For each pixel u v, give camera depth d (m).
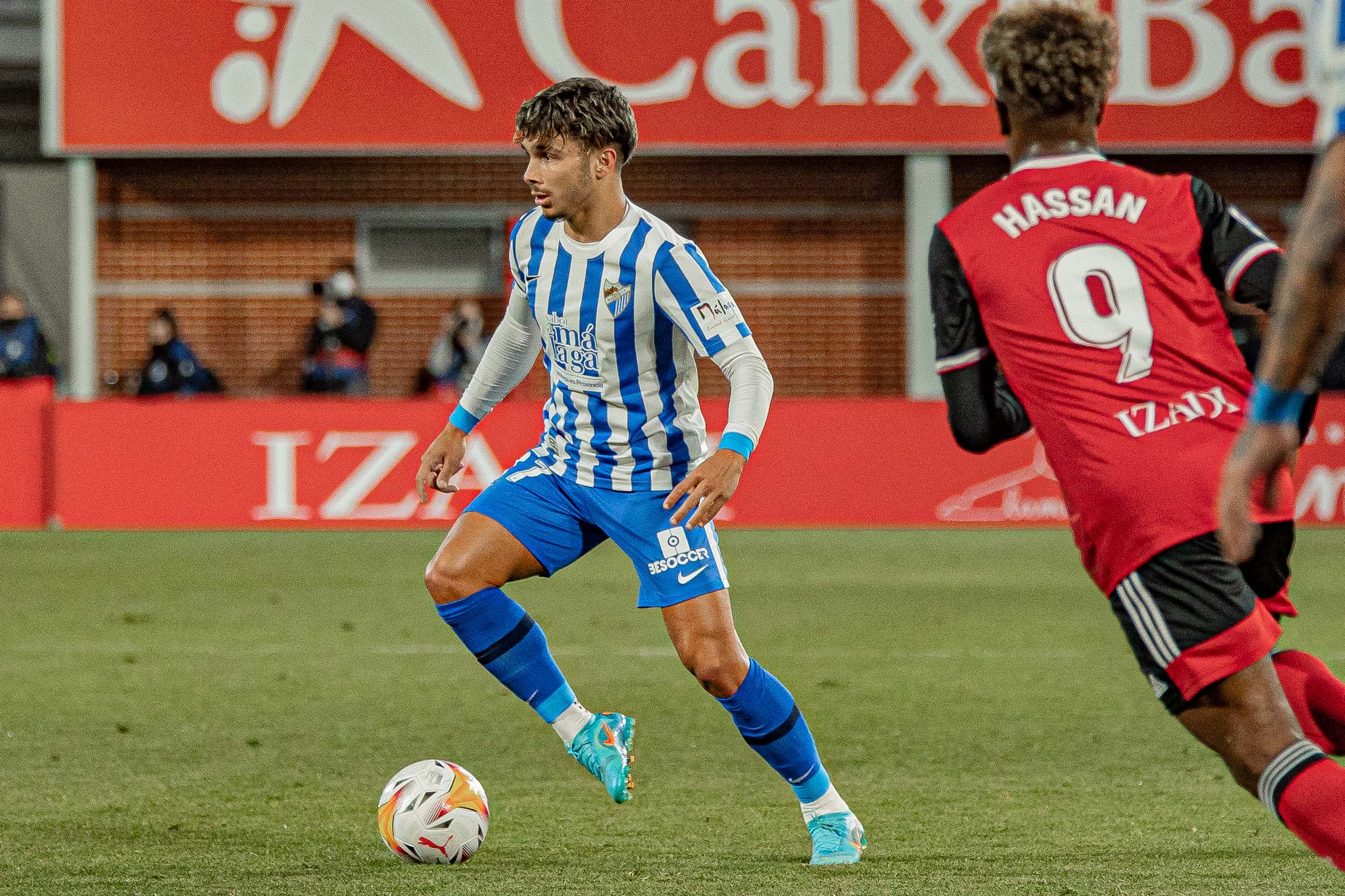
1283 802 10.30
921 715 22.19
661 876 13.60
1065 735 20.77
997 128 60.44
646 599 14.32
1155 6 59.47
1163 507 10.62
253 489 50.72
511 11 60.34
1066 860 14.17
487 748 19.97
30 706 22.94
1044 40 11.35
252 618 32.41
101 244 64.12
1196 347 10.98
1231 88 59.56
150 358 59.53
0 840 15.12
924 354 63.28
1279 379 8.61
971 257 11.34
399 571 40.91
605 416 14.38
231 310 64.62
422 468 16.03
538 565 14.61
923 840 15.07
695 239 64.06
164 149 60.94
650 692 24.03
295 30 60.53
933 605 34.38
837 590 37.03
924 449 51.06
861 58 60.31
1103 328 10.99
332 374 58.91
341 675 25.66
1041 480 51.16
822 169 63.72
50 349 60.84
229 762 19.09
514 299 15.30
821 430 51.06
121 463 50.94
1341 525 50.72
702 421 14.71
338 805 16.75
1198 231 11.16
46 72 60.66
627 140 13.96
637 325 14.09
